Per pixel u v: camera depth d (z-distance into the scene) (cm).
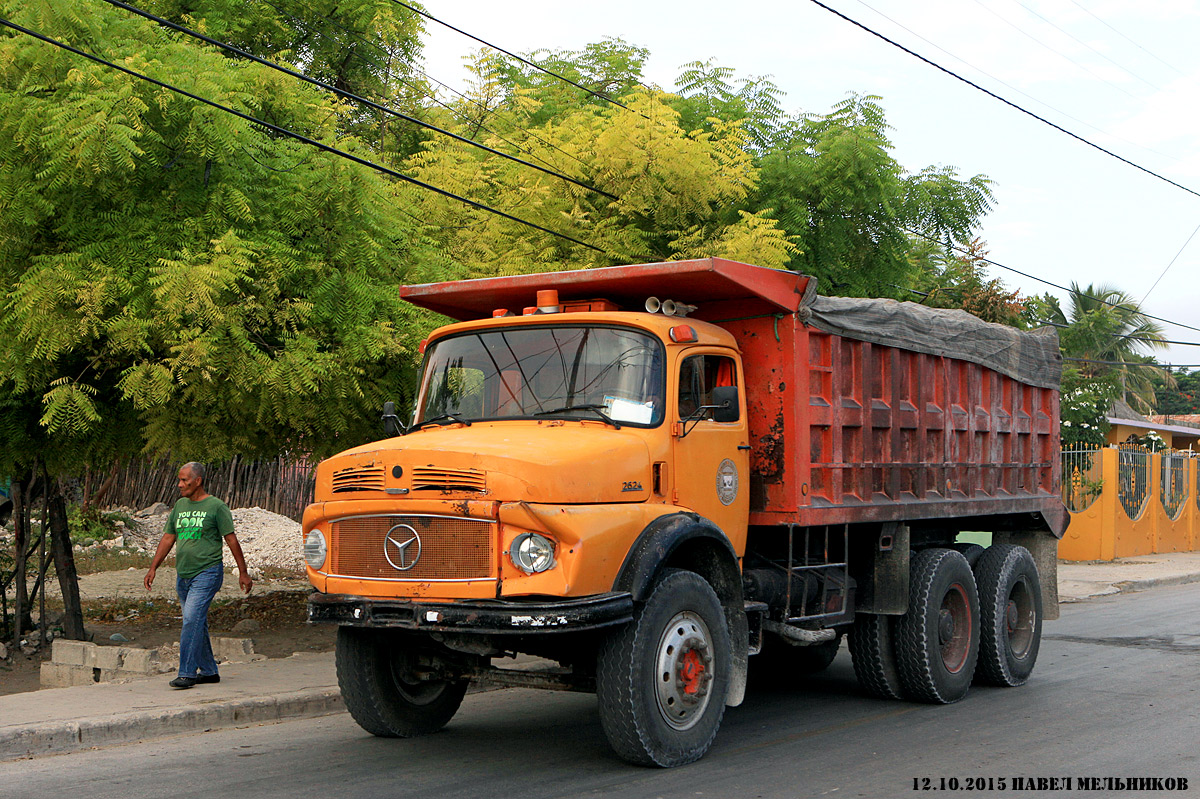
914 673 915
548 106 2097
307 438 1231
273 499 2438
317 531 720
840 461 857
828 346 856
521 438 689
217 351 965
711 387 791
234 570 1933
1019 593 1060
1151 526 2825
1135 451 2798
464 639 704
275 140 1183
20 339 947
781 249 1540
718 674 719
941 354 990
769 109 1945
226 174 1046
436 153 1612
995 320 2602
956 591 972
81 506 2266
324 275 1075
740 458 798
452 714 824
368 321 1074
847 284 1830
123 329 948
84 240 1002
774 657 1127
